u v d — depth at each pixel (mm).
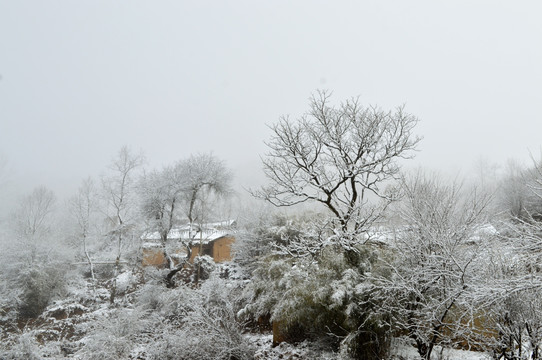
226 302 14641
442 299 9469
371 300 10711
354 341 10758
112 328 14945
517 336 7516
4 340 19594
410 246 10461
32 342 16203
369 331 10570
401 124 13492
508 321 7621
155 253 29844
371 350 10727
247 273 24594
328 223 13164
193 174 28578
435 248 10008
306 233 13172
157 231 27609
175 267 25688
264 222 25422
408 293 9867
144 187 28141
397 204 12766
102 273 32531
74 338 20625
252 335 15773
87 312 24594
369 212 12750
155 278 24812
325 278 11969
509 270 8375
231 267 25781
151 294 22297
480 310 8906
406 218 11203
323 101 14312
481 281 8484
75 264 30484
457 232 9820
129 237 30000
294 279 12625
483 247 9422
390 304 10445
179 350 12938
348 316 10695
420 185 12000
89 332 18422
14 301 24469
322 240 12672
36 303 25406
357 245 12188
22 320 24375
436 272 9086
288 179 13492
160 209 27375
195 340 13023
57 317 24094
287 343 13586
